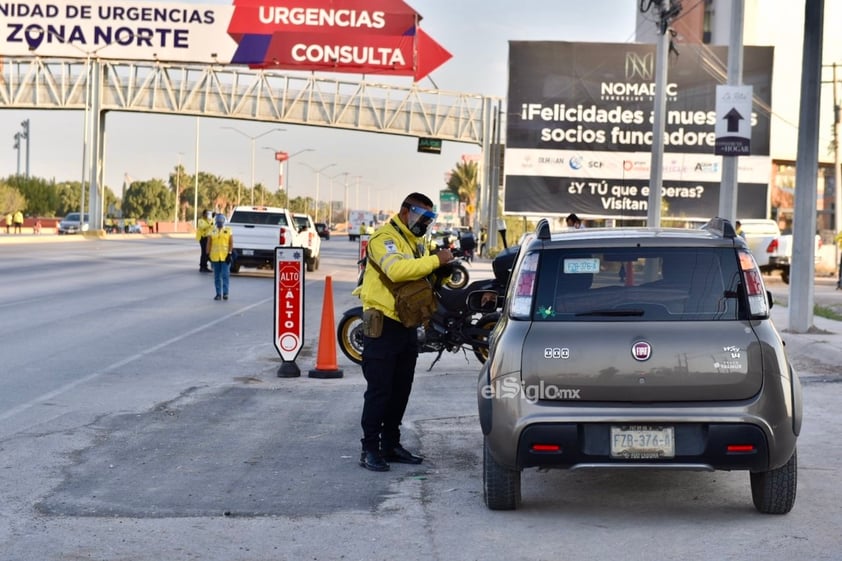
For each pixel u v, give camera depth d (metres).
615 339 6.44
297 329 13.14
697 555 6.02
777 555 6.01
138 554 6.04
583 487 7.73
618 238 6.73
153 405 11.01
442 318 13.56
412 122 73.00
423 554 6.08
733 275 6.61
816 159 17.61
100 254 48.53
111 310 21.34
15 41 67.56
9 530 6.46
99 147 76.81
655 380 6.38
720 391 6.38
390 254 8.16
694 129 42.66
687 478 8.00
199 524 6.67
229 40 64.25
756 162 42.91
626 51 42.34
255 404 11.23
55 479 7.78
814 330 17.72
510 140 42.75
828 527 6.60
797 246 17.77
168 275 33.56
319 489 7.63
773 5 55.59
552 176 42.69
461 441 9.42
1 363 13.70
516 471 6.87
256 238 35.00
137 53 66.62
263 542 6.30
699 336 6.42
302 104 74.19
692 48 42.53
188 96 74.38
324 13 60.09
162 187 167.75
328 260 51.78
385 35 59.94
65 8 67.38
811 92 17.47
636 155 42.59
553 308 6.60
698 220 42.88
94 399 11.26
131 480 7.80
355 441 9.38
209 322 19.64
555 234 7.12
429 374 13.87
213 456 8.68
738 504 7.20
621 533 6.50
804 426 10.13
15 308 21.19
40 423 9.89
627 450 6.38
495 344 6.80
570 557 6.00
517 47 42.47
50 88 74.31
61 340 16.27
